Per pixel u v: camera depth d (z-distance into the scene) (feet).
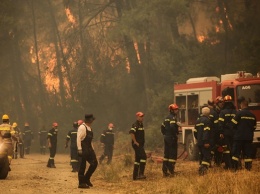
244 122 69.41
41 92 232.73
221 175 63.10
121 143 153.69
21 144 142.51
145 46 178.50
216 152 75.46
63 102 220.02
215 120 72.18
